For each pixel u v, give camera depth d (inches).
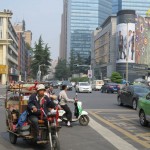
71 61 6535.4
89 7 7677.2
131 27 4542.3
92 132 501.4
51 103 370.0
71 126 561.9
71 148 383.2
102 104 1076.5
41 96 369.7
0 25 3794.3
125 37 4559.5
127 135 474.9
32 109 359.6
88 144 407.5
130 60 4574.3
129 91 951.6
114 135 474.6
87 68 6555.1
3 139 448.1
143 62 4734.3
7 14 3799.2
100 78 5748.0
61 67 6781.5
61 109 554.9
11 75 4340.6
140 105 575.2
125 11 4569.4
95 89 2613.2
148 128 544.4
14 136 410.6
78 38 7706.7
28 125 371.9
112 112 813.9
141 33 4702.3
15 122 416.2
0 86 3095.5
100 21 7741.1
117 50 4687.5
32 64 4872.0
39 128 357.4
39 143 371.2
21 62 6230.3
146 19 4805.6
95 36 6771.7
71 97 1471.5
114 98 1413.6
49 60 4859.7
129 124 592.7
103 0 7780.5
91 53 7116.1
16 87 467.5
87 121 575.2
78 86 2098.9
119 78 3683.6
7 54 3762.3
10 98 465.1
